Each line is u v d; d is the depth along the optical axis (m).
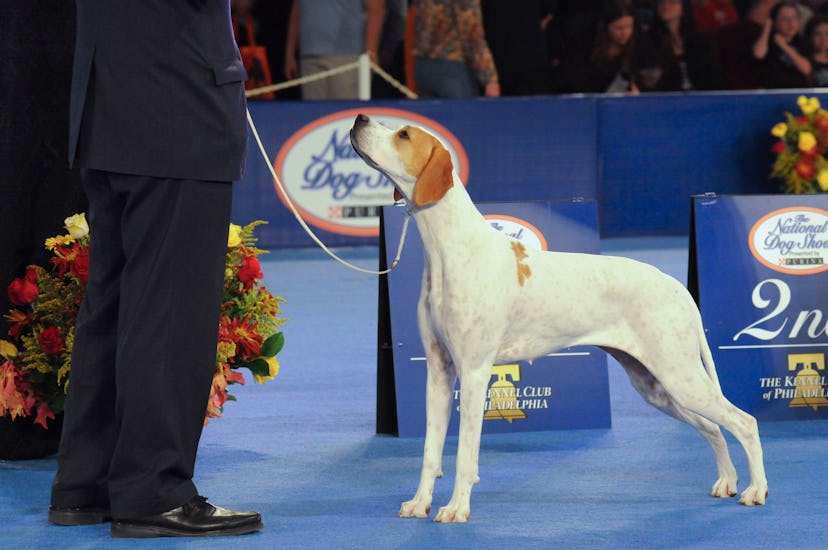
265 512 4.75
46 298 5.43
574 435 6.14
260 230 12.68
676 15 14.99
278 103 12.52
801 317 6.51
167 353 4.32
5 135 5.41
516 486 5.16
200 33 4.31
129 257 4.36
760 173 13.54
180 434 4.38
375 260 12.33
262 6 14.67
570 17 15.06
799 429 6.25
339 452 5.77
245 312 5.76
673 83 15.14
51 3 5.42
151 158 4.25
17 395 5.39
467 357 4.61
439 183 4.53
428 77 13.64
